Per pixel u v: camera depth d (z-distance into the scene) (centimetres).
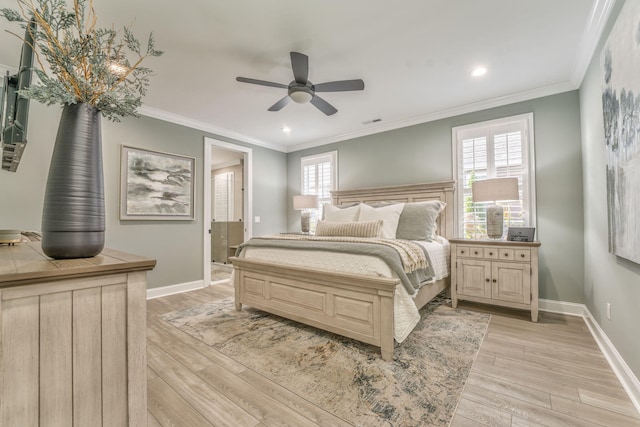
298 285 252
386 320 197
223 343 229
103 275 89
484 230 345
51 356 81
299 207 479
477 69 271
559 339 232
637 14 139
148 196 363
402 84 300
